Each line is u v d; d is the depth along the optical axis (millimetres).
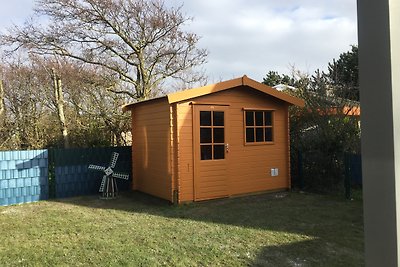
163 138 8570
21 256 4785
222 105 8633
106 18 14047
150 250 4953
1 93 13055
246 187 8961
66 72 13773
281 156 9609
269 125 9484
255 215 6906
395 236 1479
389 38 1498
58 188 9328
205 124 8414
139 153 9953
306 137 10250
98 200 8844
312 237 5449
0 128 12766
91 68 14148
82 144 13227
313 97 10453
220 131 8633
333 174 9492
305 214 6938
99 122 13594
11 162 8578
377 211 1552
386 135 1512
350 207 7523
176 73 15742
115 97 14203
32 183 8898
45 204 8445
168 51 15078
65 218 6906
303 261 4484
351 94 10961
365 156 1604
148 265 4414
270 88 9055
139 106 9859
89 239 5500
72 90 13844
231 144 8766
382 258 1531
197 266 4379
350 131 9703
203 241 5320
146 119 9469
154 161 9070
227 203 8094
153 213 7238
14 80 14078
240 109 8914
